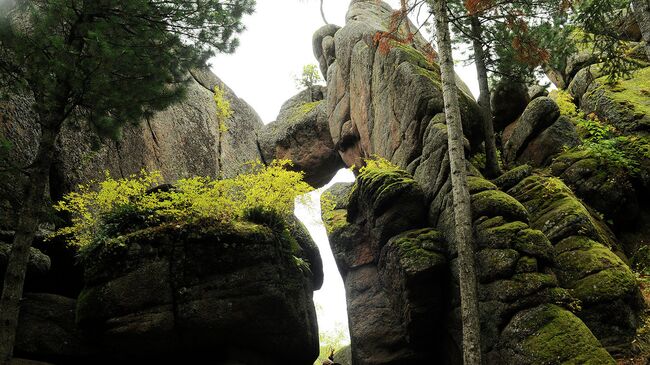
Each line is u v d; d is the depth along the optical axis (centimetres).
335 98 1905
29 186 905
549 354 912
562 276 1087
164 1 1064
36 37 924
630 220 1355
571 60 1909
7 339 795
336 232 1451
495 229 1075
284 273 1231
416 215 1279
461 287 987
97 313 1050
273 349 1208
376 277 1354
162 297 1078
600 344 911
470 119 1387
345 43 1853
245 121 2125
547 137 1483
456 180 1062
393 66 1534
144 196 1187
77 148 1290
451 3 1442
